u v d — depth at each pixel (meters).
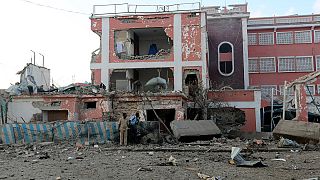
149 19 38.31
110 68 38.22
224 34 48.50
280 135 24.77
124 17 38.59
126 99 30.59
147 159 15.22
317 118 33.91
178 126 25.20
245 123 35.06
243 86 47.38
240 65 47.81
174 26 37.88
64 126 23.42
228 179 9.95
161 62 37.66
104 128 23.61
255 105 35.22
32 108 31.19
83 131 23.36
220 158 15.33
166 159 15.14
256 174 10.81
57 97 30.89
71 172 11.48
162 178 10.20
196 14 37.66
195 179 10.02
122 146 21.83
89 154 17.61
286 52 50.31
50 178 10.24
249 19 51.78
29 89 34.09
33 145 21.77
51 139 23.28
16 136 22.89
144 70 41.56
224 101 35.44
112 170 11.91
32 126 23.23
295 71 49.84
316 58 49.72
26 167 12.77
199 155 16.62
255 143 21.23
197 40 37.41
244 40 48.03
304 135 22.28
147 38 43.44
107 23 38.78
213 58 48.28
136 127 23.70
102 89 32.97
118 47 38.59
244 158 14.54
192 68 37.16
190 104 34.81
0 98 31.06
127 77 38.53
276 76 50.03
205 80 36.78
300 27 50.19
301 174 10.84
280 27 50.41
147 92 30.88
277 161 14.18
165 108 30.11
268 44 50.72
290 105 36.62
